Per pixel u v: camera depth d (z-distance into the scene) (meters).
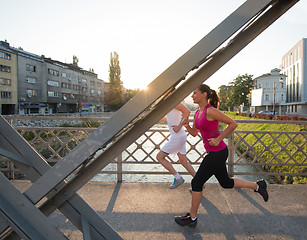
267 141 13.03
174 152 2.82
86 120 3.37
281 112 61.22
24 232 0.95
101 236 1.25
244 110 67.69
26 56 45.03
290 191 2.95
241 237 1.93
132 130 1.17
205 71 1.09
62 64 59.72
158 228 2.07
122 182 3.30
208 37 0.89
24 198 0.97
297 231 2.02
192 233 2.00
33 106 45.69
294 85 61.69
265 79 62.62
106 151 1.18
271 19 1.04
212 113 1.91
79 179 1.21
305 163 3.37
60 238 0.98
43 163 1.17
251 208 2.47
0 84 38.31
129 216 2.30
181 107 2.62
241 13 0.87
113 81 70.44
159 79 0.92
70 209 1.25
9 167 3.43
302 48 55.62
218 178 2.17
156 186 3.14
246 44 1.06
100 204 2.57
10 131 1.17
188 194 2.87
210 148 2.02
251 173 3.38
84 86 67.56
